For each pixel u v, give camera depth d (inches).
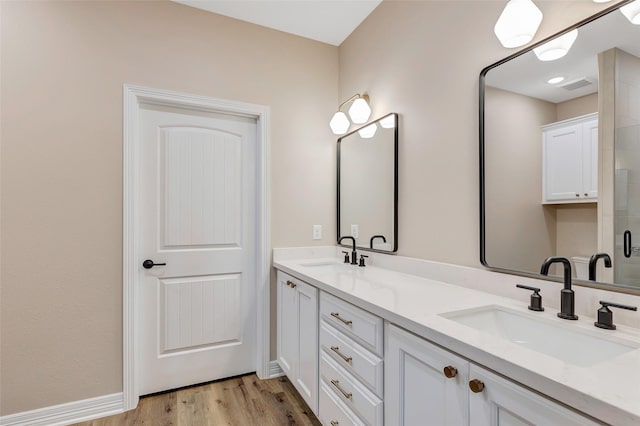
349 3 84.8
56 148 71.5
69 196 72.4
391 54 80.2
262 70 94.4
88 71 74.5
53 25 71.7
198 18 86.6
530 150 48.6
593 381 25.3
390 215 79.2
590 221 41.5
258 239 94.6
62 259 71.7
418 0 71.7
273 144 95.6
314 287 68.6
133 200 78.5
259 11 88.4
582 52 42.8
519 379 28.3
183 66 84.5
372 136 86.7
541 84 47.5
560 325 39.7
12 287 67.9
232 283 93.1
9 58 68.1
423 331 38.9
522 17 44.3
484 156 55.8
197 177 89.1
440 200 65.4
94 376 73.9
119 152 77.1
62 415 70.7
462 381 34.2
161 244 85.0
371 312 48.8
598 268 40.8
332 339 60.5
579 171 42.7
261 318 93.0
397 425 43.8
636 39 37.7
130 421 72.3
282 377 93.7
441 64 65.5
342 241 99.7
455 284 60.6
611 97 39.7
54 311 70.9
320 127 102.6
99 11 76.1
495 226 53.8
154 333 83.9
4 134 67.6
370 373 49.1
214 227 91.0
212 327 90.4
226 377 92.0
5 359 67.2
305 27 95.7
